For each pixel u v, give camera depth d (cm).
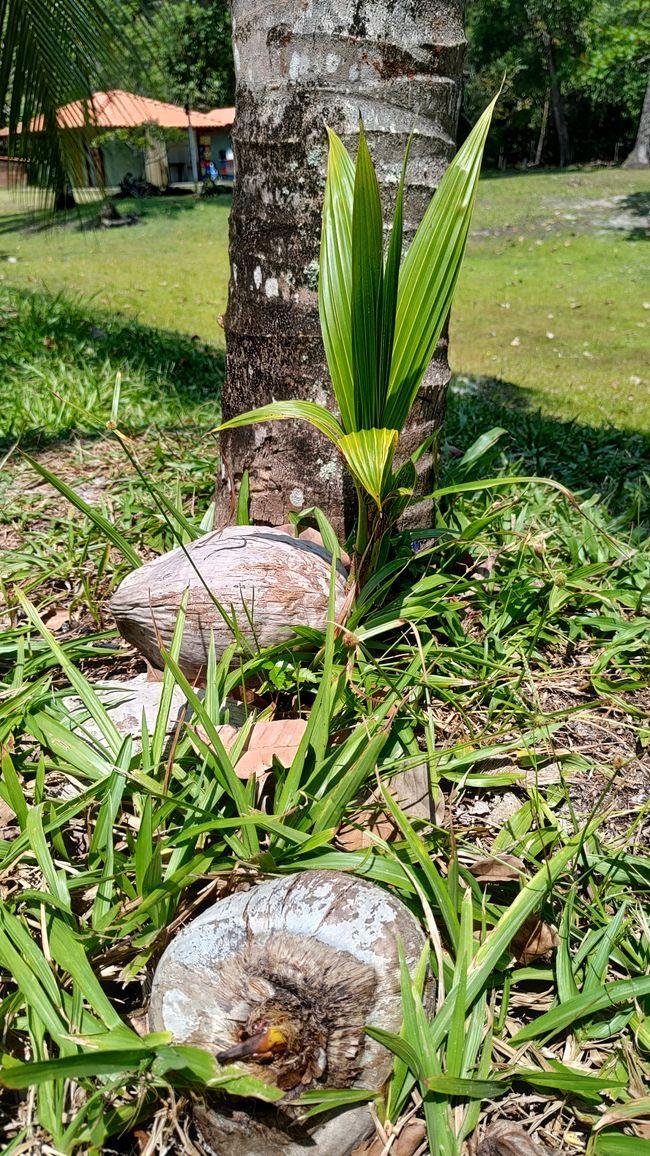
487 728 222
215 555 231
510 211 2095
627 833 197
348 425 215
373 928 150
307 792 186
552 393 778
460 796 216
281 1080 138
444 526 296
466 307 1262
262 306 265
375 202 189
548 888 168
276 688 223
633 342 1049
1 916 159
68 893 165
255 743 200
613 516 404
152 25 504
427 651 241
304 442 268
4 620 279
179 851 173
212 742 177
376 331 202
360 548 233
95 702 202
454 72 258
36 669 235
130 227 2080
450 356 963
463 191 207
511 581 287
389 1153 141
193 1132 148
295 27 241
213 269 1438
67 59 486
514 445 504
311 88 244
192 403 543
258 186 259
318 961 146
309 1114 139
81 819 198
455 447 477
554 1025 156
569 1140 149
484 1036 157
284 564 231
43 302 833
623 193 2244
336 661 225
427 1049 144
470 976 156
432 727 207
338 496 270
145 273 1368
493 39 3369
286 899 152
